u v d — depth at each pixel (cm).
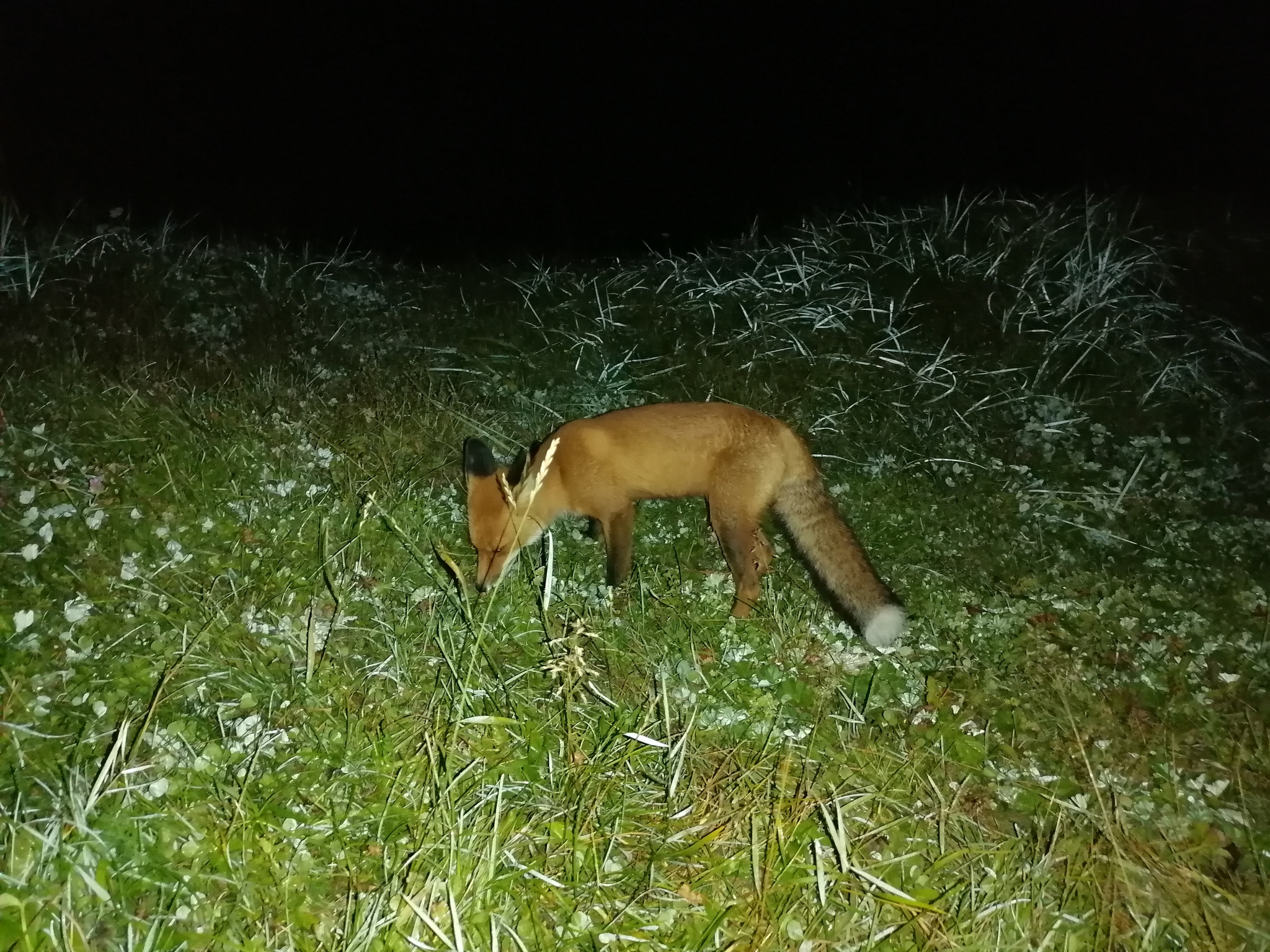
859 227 382
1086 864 136
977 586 199
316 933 115
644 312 316
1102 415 270
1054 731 160
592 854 129
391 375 262
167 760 133
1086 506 229
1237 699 170
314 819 128
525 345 293
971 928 125
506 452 234
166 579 168
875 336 303
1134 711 167
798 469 190
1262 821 147
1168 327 314
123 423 209
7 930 105
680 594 190
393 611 172
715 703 161
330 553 182
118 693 142
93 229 337
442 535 198
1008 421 266
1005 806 146
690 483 185
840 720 160
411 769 138
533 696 157
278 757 137
